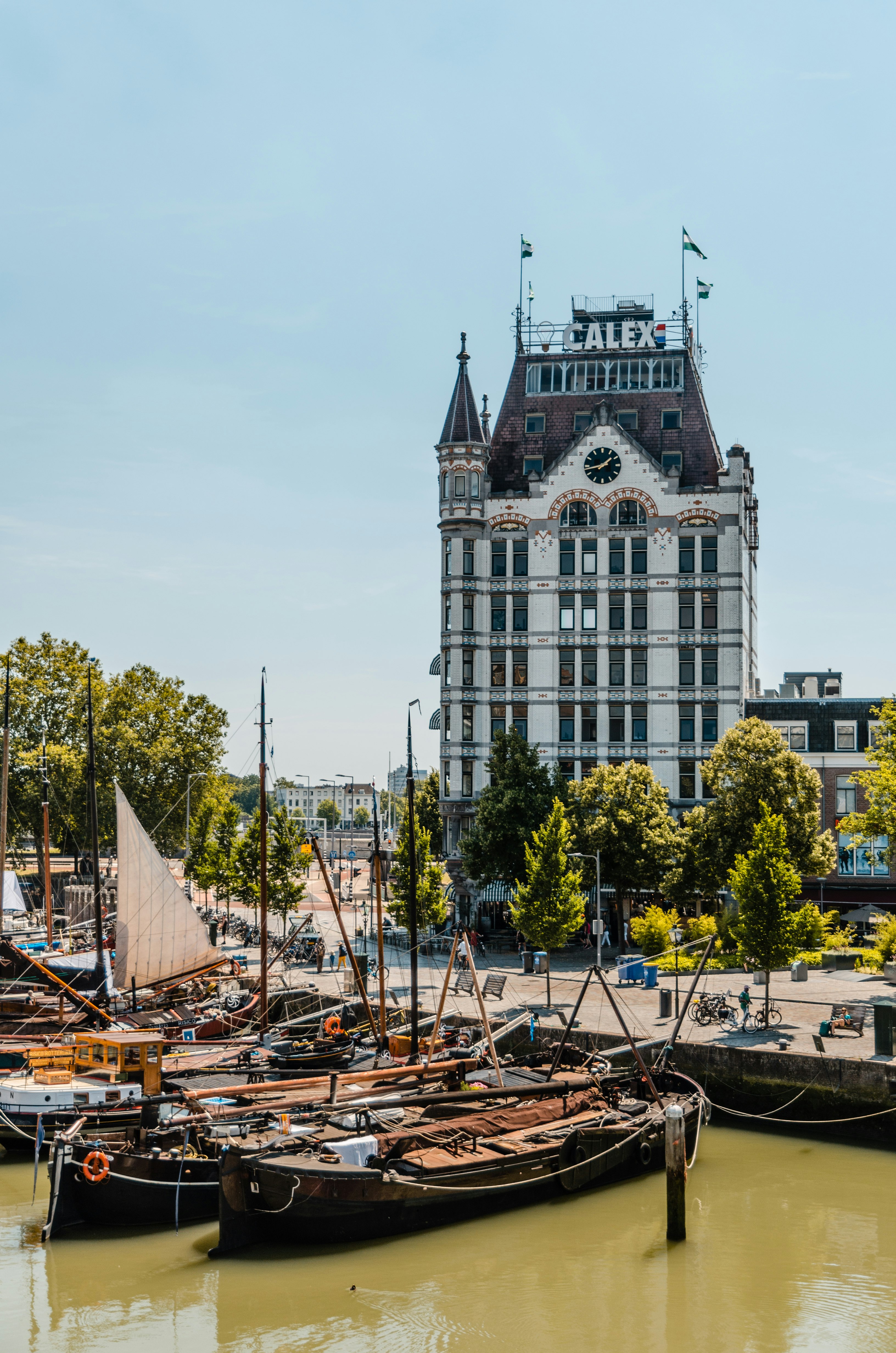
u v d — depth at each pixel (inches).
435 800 4889.3
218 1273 1193.4
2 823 2477.9
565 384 3966.5
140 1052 1610.5
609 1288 1152.8
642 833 3105.3
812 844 3024.1
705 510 3681.1
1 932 2549.2
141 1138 1368.1
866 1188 1459.2
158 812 4717.0
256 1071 1587.1
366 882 6082.7
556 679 3715.6
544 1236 1295.5
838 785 3526.1
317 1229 1240.2
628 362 3937.0
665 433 3841.0
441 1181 1317.7
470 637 3742.6
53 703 4753.9
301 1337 1051.3
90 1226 1289.4
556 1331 1059.9
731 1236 1290.6
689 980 2556.6
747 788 3026.6
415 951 1975.9
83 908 3582.7
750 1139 1713.8
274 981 2679.6
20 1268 1208.2
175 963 2292.1
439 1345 1034.1
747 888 2004.2
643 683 3681.1
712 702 3646.7
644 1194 1444.4
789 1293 1139.9
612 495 3725.4
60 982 2028.8
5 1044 1872.5
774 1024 2018.9
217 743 4884.4
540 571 3745.1
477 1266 1208.8
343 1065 1845.5
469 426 3774.6
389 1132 1398.9
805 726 3563.0
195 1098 1405.0
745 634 3806.6
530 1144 1427.2
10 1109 1571.1
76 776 4493.1
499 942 3270.2
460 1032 2026.3
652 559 3698.3
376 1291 1147.3
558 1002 2309.3
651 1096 1667.1
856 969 2662.4
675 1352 1015.6
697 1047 1836.9
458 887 3671.3
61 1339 1050.1
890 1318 1082.1
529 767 3255.4
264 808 2367.1
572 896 2397.9
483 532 3777.1
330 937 3553.2
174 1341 1045.8
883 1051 1732.3
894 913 3376.0
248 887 3191.4
